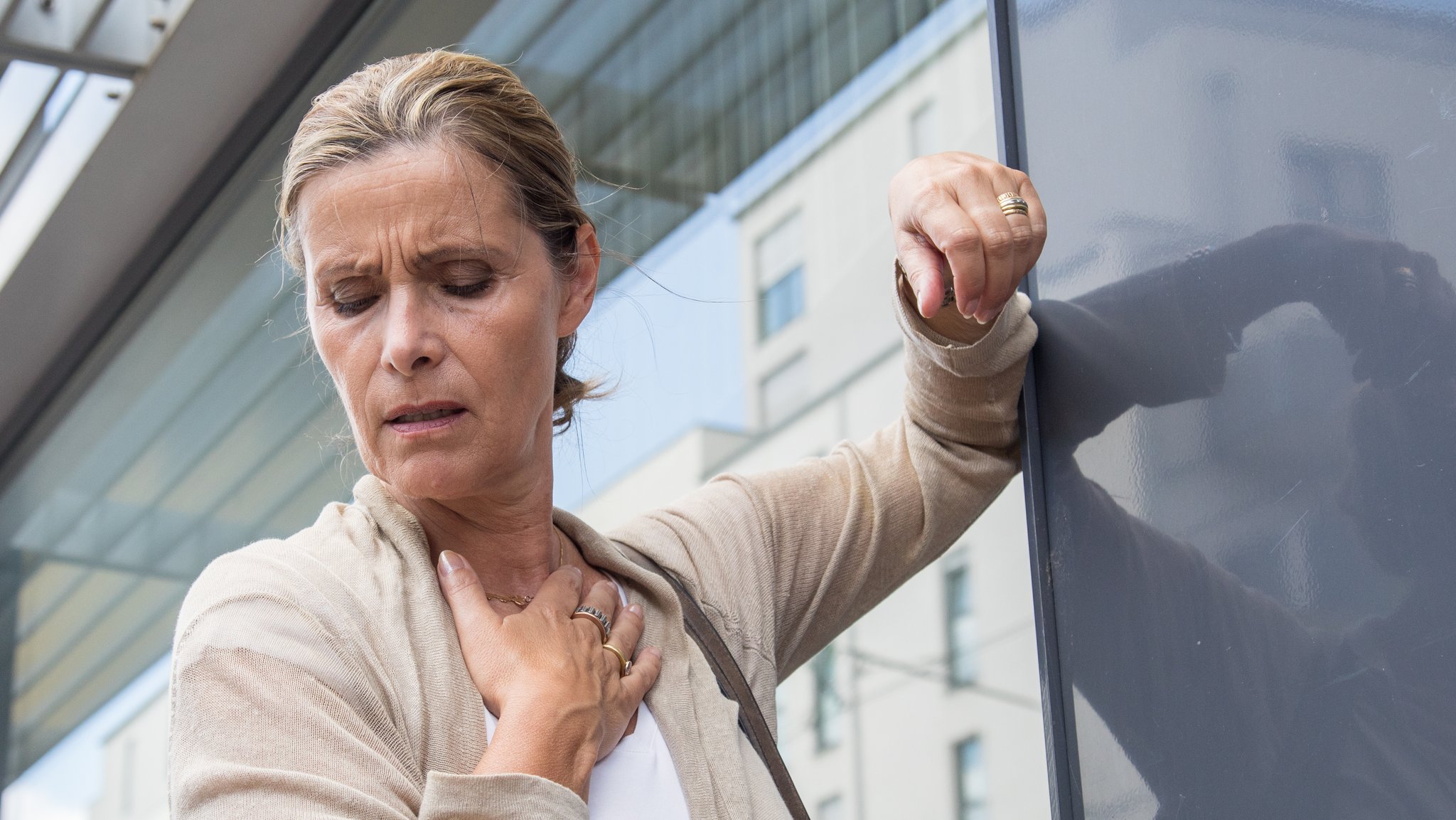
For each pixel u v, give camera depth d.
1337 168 1.06
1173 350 1.21
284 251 1.18
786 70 2.21
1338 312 1.05
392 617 1.06
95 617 4.07
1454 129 0.96
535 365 1.11
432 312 1.07
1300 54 1.10
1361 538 1.03
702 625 1.23
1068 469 1.34
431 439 1.07
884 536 1.42
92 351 4.04
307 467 3.23
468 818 0.92
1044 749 1.53
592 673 1.07
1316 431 1.07
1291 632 1.08
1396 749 0.99
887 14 2.02
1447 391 0.96
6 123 3.48
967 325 1.36
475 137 1.10
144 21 3.12
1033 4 1.42
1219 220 1.17
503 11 2.79
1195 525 1.18
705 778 1.10
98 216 3.57
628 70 2.55
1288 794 1.08
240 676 0.98
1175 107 1.22
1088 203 1.33
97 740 4.03
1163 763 1.19
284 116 3.26
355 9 3.02
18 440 4.44
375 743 0.99
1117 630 1.26
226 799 0.92
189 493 3.67
